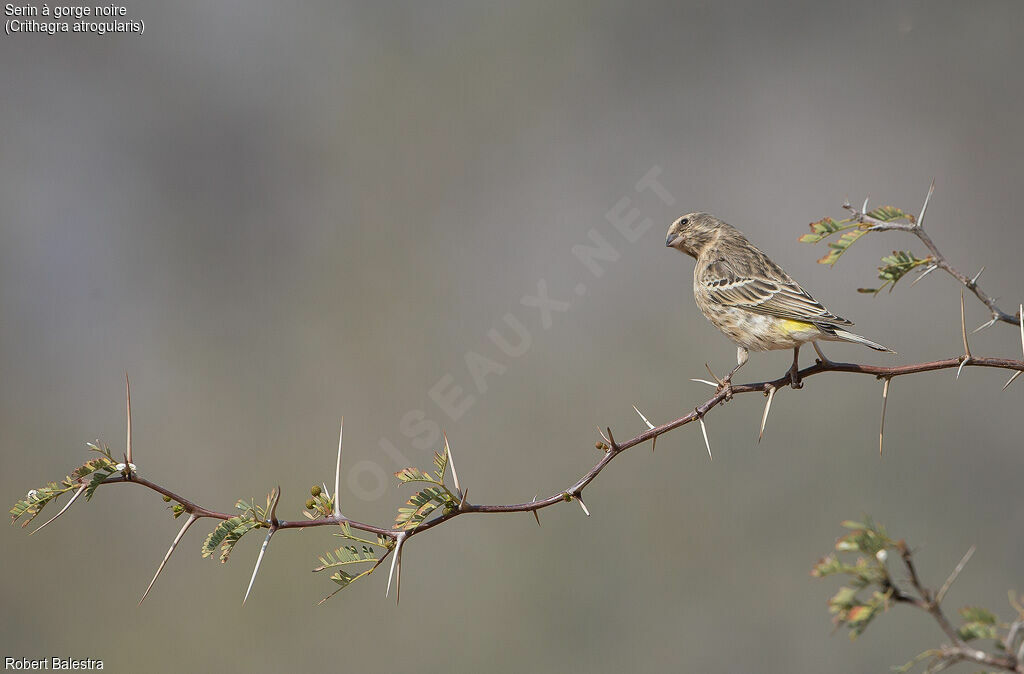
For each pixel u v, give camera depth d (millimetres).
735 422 15094
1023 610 4090
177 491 15344
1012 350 16250
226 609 13961
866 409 15312
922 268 5828
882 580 3994
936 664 4035
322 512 5234
